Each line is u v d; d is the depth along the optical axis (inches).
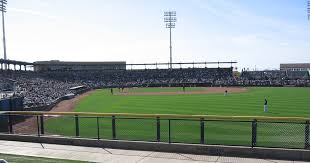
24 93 1761.8
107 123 883.4
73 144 490.6
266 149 403.5
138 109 1282.0
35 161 394.6
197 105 1397.6
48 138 504.7
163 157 414.3
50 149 462.9
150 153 436.1
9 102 977.5
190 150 435.8
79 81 3619.6
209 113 1112.2
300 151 390.6
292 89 2659.9
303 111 1138.0
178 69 4178.2
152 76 4082.2
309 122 409.4
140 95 2149.4
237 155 414.9
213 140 594.2
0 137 534.0
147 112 1176.8
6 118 605.6
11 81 2310.5
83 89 2837.1
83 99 1892.2
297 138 597.3
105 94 2331.4
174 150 441.7
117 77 4015.8
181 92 2412.6
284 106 1309.1
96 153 438.3
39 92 1973.4
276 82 3378.4
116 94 2301.9
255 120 428.8
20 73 2957.7
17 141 520.1
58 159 405.4
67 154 433.4
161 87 3378.4
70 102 1708.9
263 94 2058.3
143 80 3934.5
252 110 1178.6
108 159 406.9
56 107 1459.2
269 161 387.9
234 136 655.1
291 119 412.5
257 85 3277.6
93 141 480.1
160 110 1232.2
